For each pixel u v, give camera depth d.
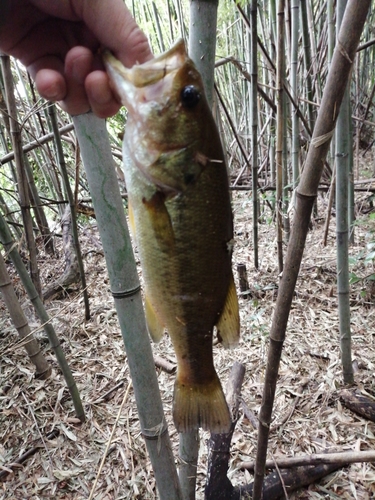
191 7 0.25
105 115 0.23
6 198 1.23
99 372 0.61
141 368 0.27
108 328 0.70
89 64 0.22
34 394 0.57
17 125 0.57
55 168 0.92
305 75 0.88
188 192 0.21
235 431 0.49
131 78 0.20
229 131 1.53
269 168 1.28
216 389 0.25
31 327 0.70
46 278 0.90
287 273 0.24
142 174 0.21
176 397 0.26
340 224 0.48
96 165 0.23
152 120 0.21
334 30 0.74
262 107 1.26
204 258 0.22
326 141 0.21
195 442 0.34
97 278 0.88
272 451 0.46
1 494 0.44
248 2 0.84
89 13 0.21
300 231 0.23
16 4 0.22
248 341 0.64
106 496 0.44
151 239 0.22
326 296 0.73
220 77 1.47
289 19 0.85
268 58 0.77
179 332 0.24
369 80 1.57
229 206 0.23
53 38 0.24
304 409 0.52
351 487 0.42
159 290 0.23
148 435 0.29
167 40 1.21
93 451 0.49
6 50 0.24
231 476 0.44
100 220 0.24
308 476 0.42
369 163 1.48
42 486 0.45
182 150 0.21
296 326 0.66
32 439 0.51
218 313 0.24
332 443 0.47
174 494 0.31
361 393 0.52
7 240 0.49
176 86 0.20
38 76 0.22
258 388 0.55
